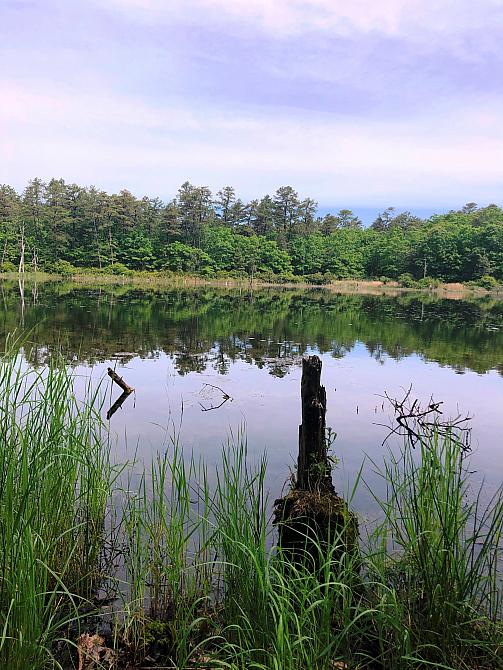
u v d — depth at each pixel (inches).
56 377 174.4
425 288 2726.4
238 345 578.6
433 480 130.9
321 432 159.8
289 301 1451.8
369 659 112.1
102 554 153.8
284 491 193.6
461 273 2942.9
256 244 3014.3
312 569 140.4
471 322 932.0
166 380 388.8
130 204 2844.5
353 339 657.0
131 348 525.0
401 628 107.2
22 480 115.5
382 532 142.9
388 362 500.4
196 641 120.1
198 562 137.4
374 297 1830.7
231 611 117.3
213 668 107.1
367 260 3225.9
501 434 278.1
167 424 279.6
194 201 2942.9
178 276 2699.3
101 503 158.4
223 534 123.3
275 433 269.6
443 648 108.7
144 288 1847.9
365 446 255.1
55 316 769.6
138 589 130.0
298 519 147.2
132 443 245.4
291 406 324.5
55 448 135.9
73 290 1503.4
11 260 2481.5
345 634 106.9
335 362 494.9
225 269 2928.2
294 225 3501.5
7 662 94.4
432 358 527.5
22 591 99.5
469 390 386.3
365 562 133.2
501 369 474.3
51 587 127.0
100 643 119.0
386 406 334.0
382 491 199.9
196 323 780.6
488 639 112.4
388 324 860.6
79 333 605.9
